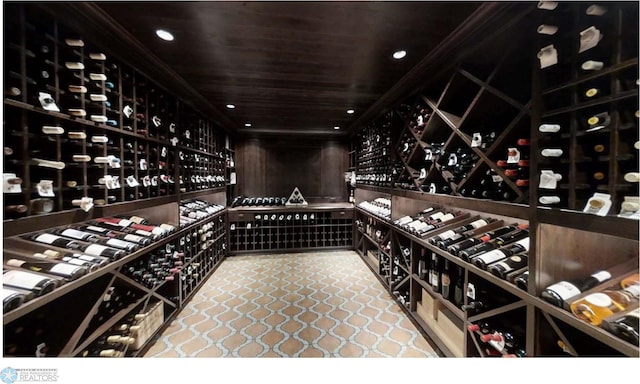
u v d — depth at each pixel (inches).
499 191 50.3
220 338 72.5
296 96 95.7
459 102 67.8
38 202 39.2
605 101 29.2
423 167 82.9
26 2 37.7
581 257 38.5
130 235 61.1
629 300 31.6
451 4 44.6
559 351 39.6
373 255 130.3
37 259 42.1
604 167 33.9
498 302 54.6
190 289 94.7
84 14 45.0
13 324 44.6
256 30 53.2
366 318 82.5
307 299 95.2
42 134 41.9
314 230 159.9
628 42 28.7
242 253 150.9
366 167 136.1
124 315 59.6
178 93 84.1
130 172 64.1
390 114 99.9
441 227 69.9
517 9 41.0
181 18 48.9
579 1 32.3
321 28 52.3
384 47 60.1
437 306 69.9
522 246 48.9
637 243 36.5
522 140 40.6
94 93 52.4
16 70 36.3
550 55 35.6
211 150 123.5
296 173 177.9
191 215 99.8
